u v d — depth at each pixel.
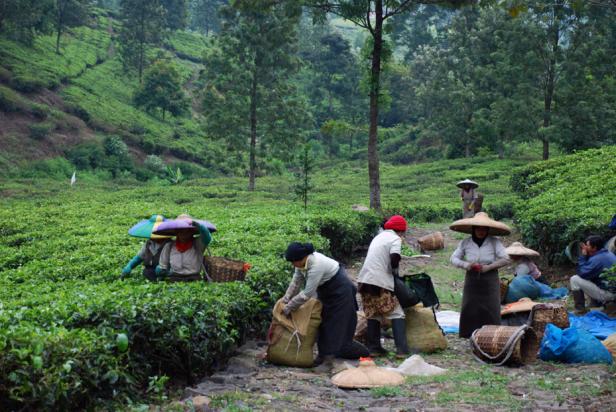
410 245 17.45
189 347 5.61
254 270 8.00
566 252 11.53
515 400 4.97
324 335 6.54
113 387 4.71
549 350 6.66
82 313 4.94
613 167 17.88
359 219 16.83
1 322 4.55
